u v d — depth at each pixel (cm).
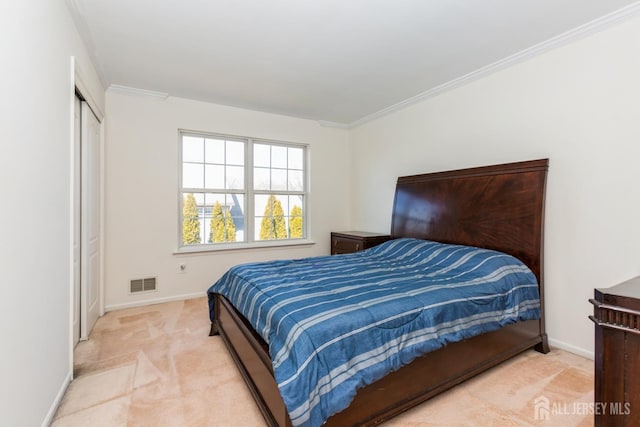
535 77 245
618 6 189
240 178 403
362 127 449
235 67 275
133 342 242
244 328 183
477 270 221
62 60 174
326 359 127
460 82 298
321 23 209
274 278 210
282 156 436
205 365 207
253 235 410
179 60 262
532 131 247
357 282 200
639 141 192
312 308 150
